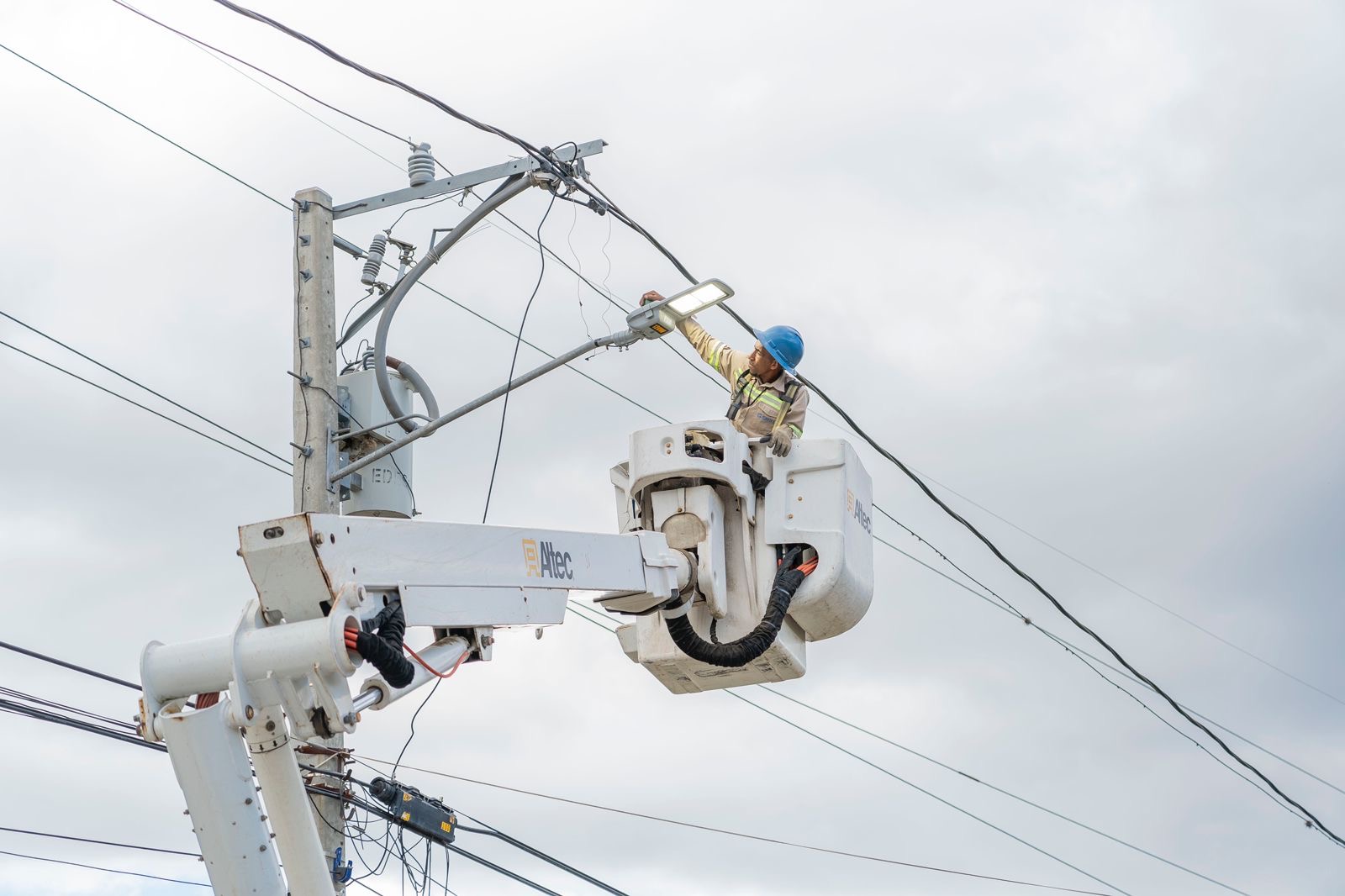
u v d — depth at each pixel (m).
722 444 8.02
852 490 8.45
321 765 8.95
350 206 10.20
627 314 9.09
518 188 9.64
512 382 9.38
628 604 7.58
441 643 5.85
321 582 4.94
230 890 4.84
